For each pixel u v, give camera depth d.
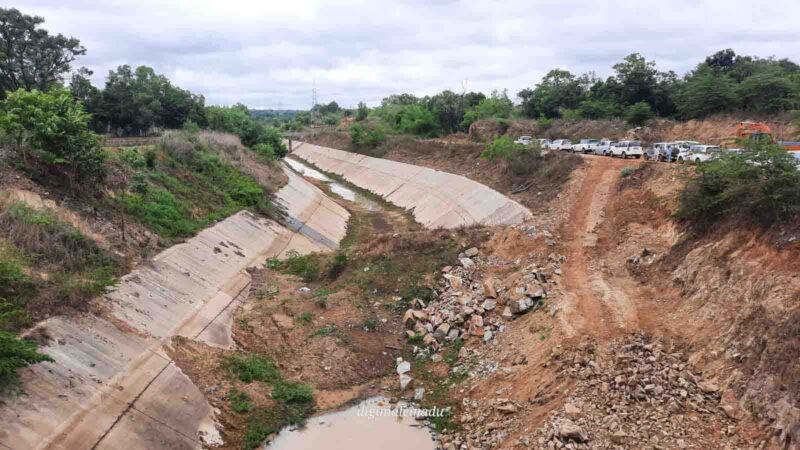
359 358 23.00
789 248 17.56
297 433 18.72
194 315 23.78
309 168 98.00
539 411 17.12
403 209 57.91
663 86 70.12
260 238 36.84
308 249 39.97
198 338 22.36
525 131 74.75
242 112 70.19
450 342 23.97
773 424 13.88
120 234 25.75
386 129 94.62
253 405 19.55
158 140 43.19
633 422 15.63
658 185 30.44
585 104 73.19
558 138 69.94
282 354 23.11
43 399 15.06
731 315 17.70
